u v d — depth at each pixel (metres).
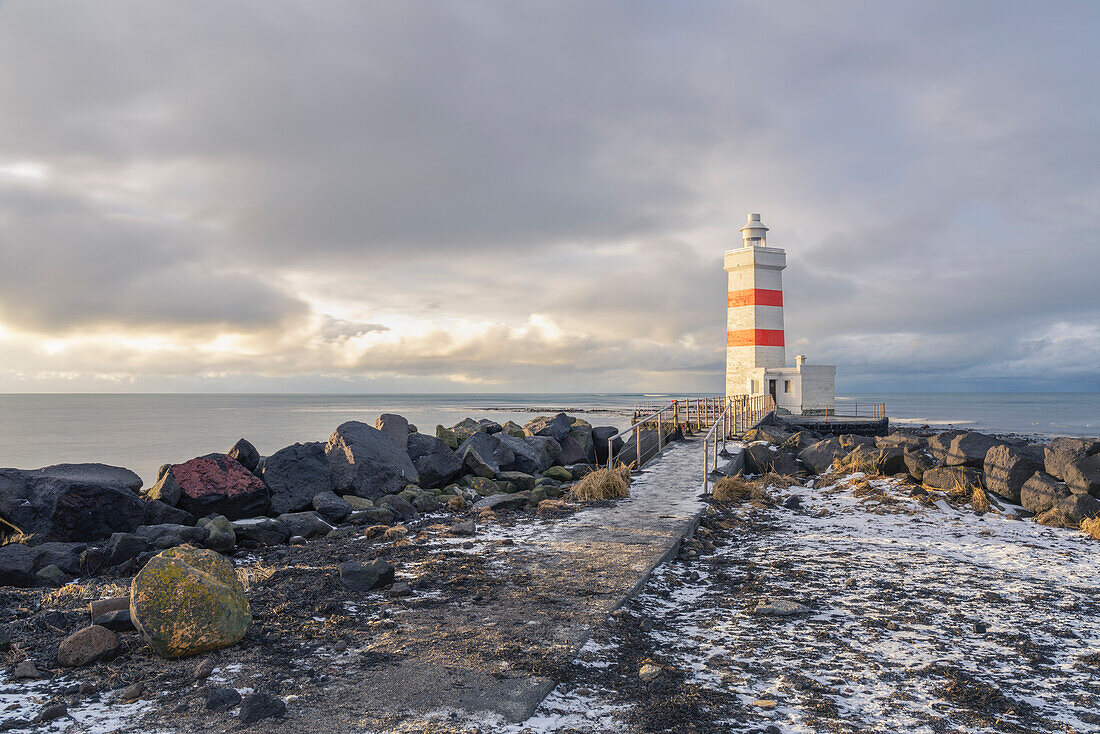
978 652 6.36
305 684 5.20
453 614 6.93
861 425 42.00
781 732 4.70
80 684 5.21
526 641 6.16
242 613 6.21
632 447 26.16
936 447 18.00
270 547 10.48
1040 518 13.17
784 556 10.32
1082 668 6.01
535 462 20.27
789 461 20.53
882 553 10.54
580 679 5.49
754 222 46.69
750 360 46.09
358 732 4.46
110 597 7.44
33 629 6.46
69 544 9.55
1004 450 15.71
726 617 7.35
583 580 8.20
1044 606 7.83
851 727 4.80
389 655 5.80
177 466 12.24
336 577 8.26
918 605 7.79
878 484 16.25
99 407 162.88
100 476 11.70
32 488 10.62
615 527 11.43
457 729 4.52
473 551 9.75
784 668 5.88
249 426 78.81
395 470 15.34
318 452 14.00
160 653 5.68
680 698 5.16
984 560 10.11
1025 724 4.94
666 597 8.09
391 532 11.17
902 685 5.58
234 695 4.87
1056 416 109.88
